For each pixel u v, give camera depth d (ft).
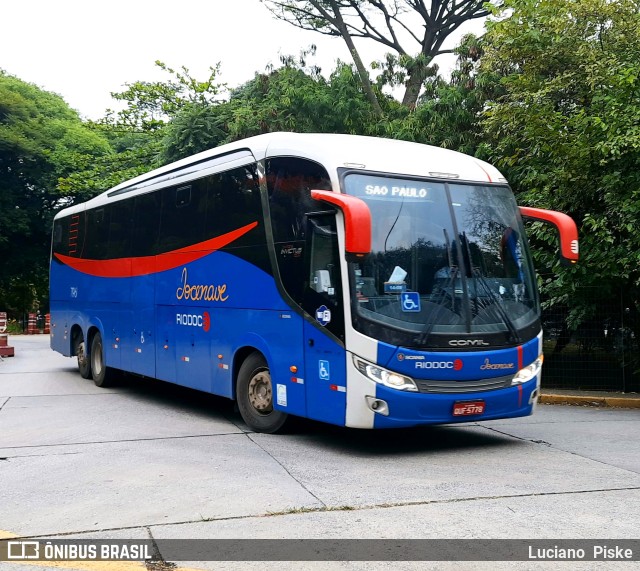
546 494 21.13
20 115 135.64
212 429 31.89
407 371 25.30
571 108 45.70
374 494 21.17
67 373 55.42
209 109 80.48
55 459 25.91
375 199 26.35
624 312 42.09
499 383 26.96
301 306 27.63
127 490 21.81
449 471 24.09
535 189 43.47
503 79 46.98
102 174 116.47
